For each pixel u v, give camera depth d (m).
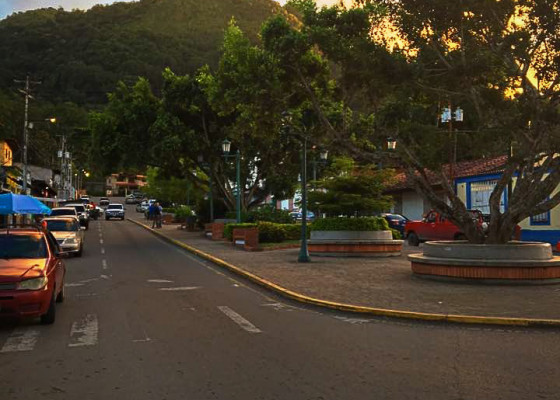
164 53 120.50
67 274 16.34
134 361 6.75
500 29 13.27
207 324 9.12
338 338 8.12
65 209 34.94
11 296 8.20
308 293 11.93
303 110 18.66
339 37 15.28
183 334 8.33
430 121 16.50
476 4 12.73
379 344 7.73
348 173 22.09
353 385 5.78
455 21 13.17
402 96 14.34
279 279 14.19
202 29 160.50
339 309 10.45
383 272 15.62
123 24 162.75
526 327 8.97
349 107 18.19
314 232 21.31
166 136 31.78
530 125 14.16
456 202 14.44
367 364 6.63
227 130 30.73
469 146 14.30
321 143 17.77
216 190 39.03
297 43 15.41
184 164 35.84
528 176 13.83
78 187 114.44
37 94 103.56
